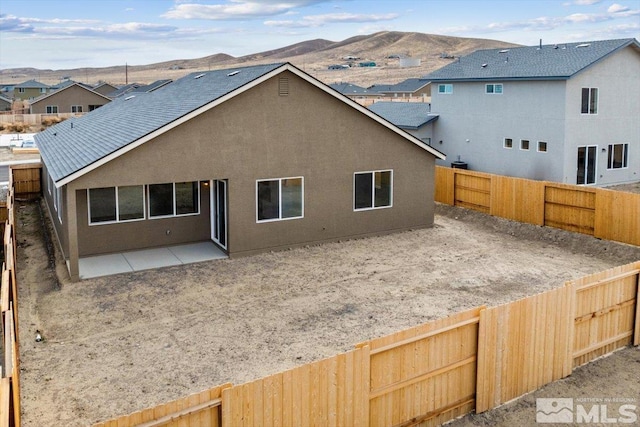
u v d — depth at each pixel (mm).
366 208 20281
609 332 11195
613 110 28781
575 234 20219
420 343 8539
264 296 14570
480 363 9156
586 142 28047
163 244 18812
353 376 7887
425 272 16516
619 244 18734
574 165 27859
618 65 28500
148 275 16141
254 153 17719
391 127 20109
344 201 19688
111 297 14500
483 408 9344
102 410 9430
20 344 11859
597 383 10234
